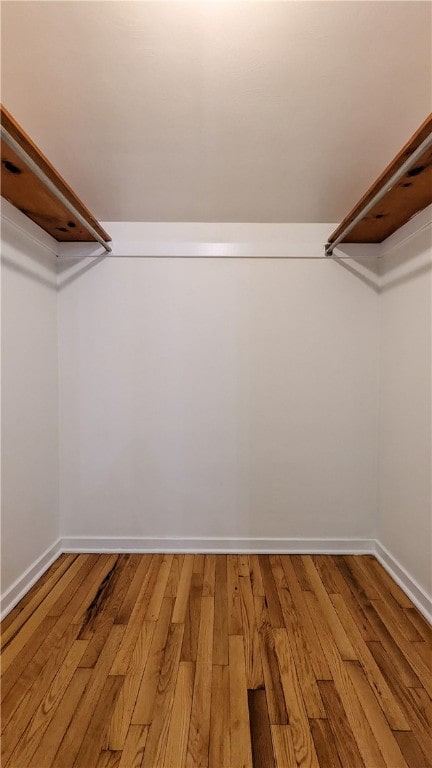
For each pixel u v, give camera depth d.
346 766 0.99
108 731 1.08
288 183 1.89
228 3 1.24
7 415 1.66
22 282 1.78
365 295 2.14
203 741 1.05
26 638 1.45
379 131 1.63
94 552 2.17
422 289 1.70
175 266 2.13
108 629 1.50
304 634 1.47
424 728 1.09
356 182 1.87
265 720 1.11
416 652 1.38
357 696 1.19
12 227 1.68
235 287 2.14
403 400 1.87
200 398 2.15
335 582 1.86
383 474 2.09
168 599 1.70
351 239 2.07
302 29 1.30
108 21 1.28
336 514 2.17
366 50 1.35
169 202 2.01
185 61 1.39
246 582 1.85
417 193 1.51
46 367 2.01
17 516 1.73
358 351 2.14
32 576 1.84
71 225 1.88
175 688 1.21
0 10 1.24
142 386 2.16
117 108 1.54
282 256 2.12
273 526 2.17
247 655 1.36
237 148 1.72
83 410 2.16
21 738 1.06
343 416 2.15
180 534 2.17
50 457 2.06
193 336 2.14
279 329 2.14
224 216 2.09
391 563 1.95
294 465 2.16
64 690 1.21
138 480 2.17
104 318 2.14
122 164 1.79
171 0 1.23
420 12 1.25
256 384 2.15
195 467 2.16
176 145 1.70
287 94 1.50
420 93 1.47
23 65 1.39
